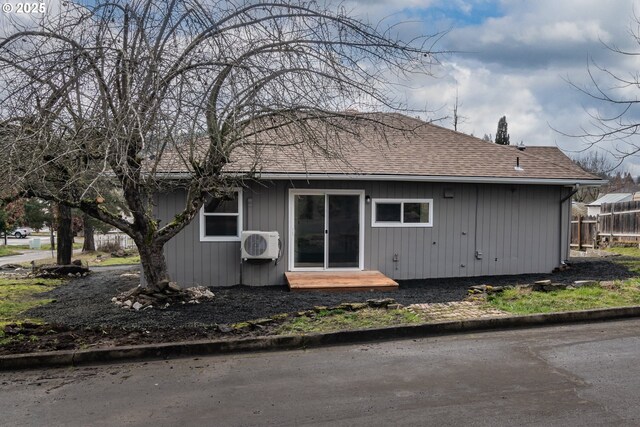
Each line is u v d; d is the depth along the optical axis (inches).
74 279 510.6
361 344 243.0
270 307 306.5
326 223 435.8
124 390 182.1
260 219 422.9
